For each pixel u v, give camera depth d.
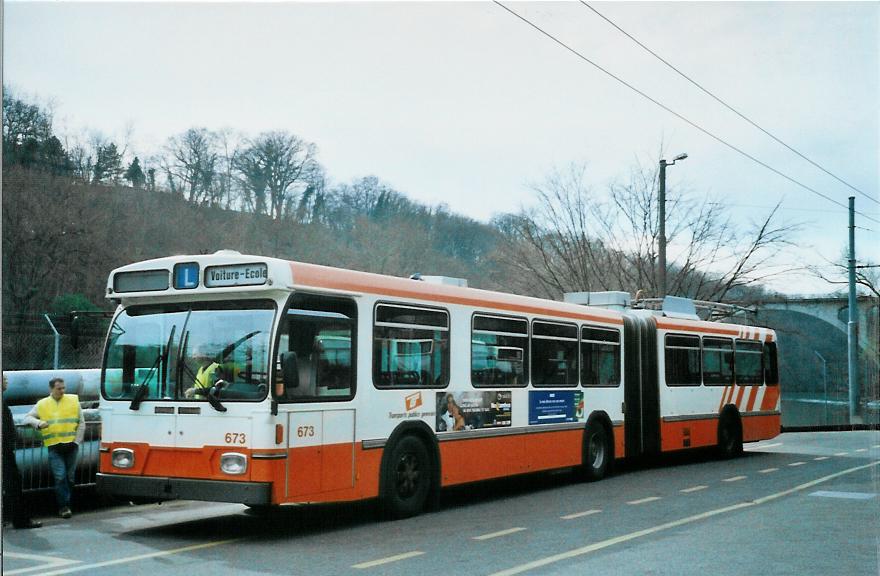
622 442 16.00
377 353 10.53
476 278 36.91
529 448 13.35
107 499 12.36
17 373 12.60
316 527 10.26
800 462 18.75
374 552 8.67
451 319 11.88
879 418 32.97
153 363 9.67
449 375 11.74
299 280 9.41
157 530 10.11
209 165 37.12
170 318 9.73
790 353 40.53
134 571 7.78
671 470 17.09
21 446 11.42
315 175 39.25
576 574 7.68
